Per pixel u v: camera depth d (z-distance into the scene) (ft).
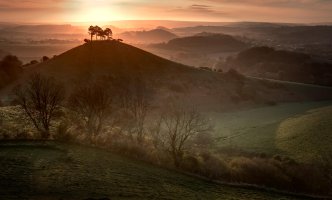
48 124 153.89
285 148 203.51
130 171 110.52
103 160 116.06
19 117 182.09
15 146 117.39
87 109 170.60
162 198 90.12
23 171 92.73
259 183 136.87
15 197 74.74
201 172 132.77
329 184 145.07
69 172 96.84
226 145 217.15
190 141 200.23
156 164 128.57
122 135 159.43
